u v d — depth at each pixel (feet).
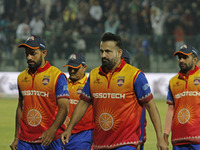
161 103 186.70
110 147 50.08
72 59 71.51
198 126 59.16
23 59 204.13
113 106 49.90
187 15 244.22
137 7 246.47
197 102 59.26
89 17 244.63
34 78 54.85
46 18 246.68
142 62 209.15
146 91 49.11
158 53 210.38
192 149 59.47
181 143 59.93
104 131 50.39
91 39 205.16
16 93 201.57
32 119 55.06
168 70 209.97
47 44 202.08
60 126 54.34
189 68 60.29
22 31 230.07
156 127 48.80
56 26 240.12
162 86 206.69
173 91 61.11
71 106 71.67
